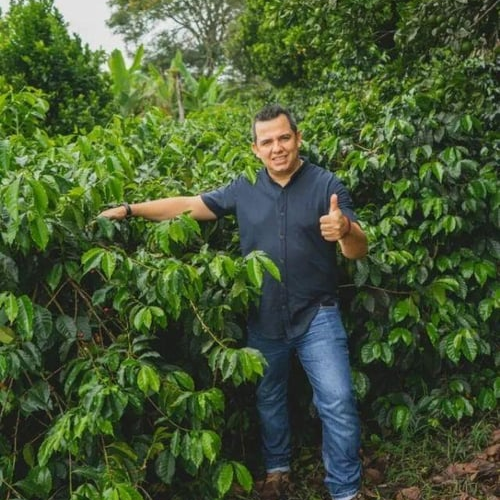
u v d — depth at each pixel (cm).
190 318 257
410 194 326
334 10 421
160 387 238
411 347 309
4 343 224
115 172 261
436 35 392
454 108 359
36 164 266
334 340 265
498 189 321
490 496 269
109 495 213
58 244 238
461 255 323
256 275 237
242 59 1672
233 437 303
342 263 305
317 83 724
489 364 336
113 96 857
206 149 387
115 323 252
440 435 312
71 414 222
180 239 238
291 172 268
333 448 262
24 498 228
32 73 753
